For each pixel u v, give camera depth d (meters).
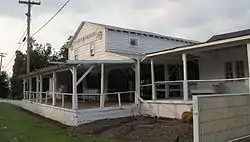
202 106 8.00
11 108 26.62
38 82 24.91
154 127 12.11
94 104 18.55
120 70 22.53
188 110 13.91
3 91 54.50
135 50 23.86
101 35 22.91
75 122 14.41
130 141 10.23
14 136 11.21
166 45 26.31
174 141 9.50
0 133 11.93
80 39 26.23
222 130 8.61
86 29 25.22
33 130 13.08
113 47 22.64
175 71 21.75
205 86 17.30
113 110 15.69
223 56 16.55
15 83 47.38
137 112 16.66
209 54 17.34
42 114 20.20
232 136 9.02
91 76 24.19
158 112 15.58
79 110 14.59
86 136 11.58
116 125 13.45
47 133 12.27
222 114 8.67
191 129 10.76
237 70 15.73
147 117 15.74
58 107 16.84
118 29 22.94
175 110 14.61
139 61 17.47
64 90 26.78
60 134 12.09
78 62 14.78
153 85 16.38
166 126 12.06
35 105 22.47
